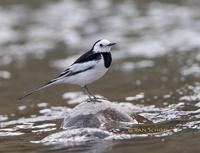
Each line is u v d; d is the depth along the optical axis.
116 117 15.02
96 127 14.59
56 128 15.52
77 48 28.42
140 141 13.31
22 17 34.44
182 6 34.94
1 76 24.12
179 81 21.00
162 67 23.78
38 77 23.55
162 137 13.60
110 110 15.08
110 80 22.31
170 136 13.67
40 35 31.20
